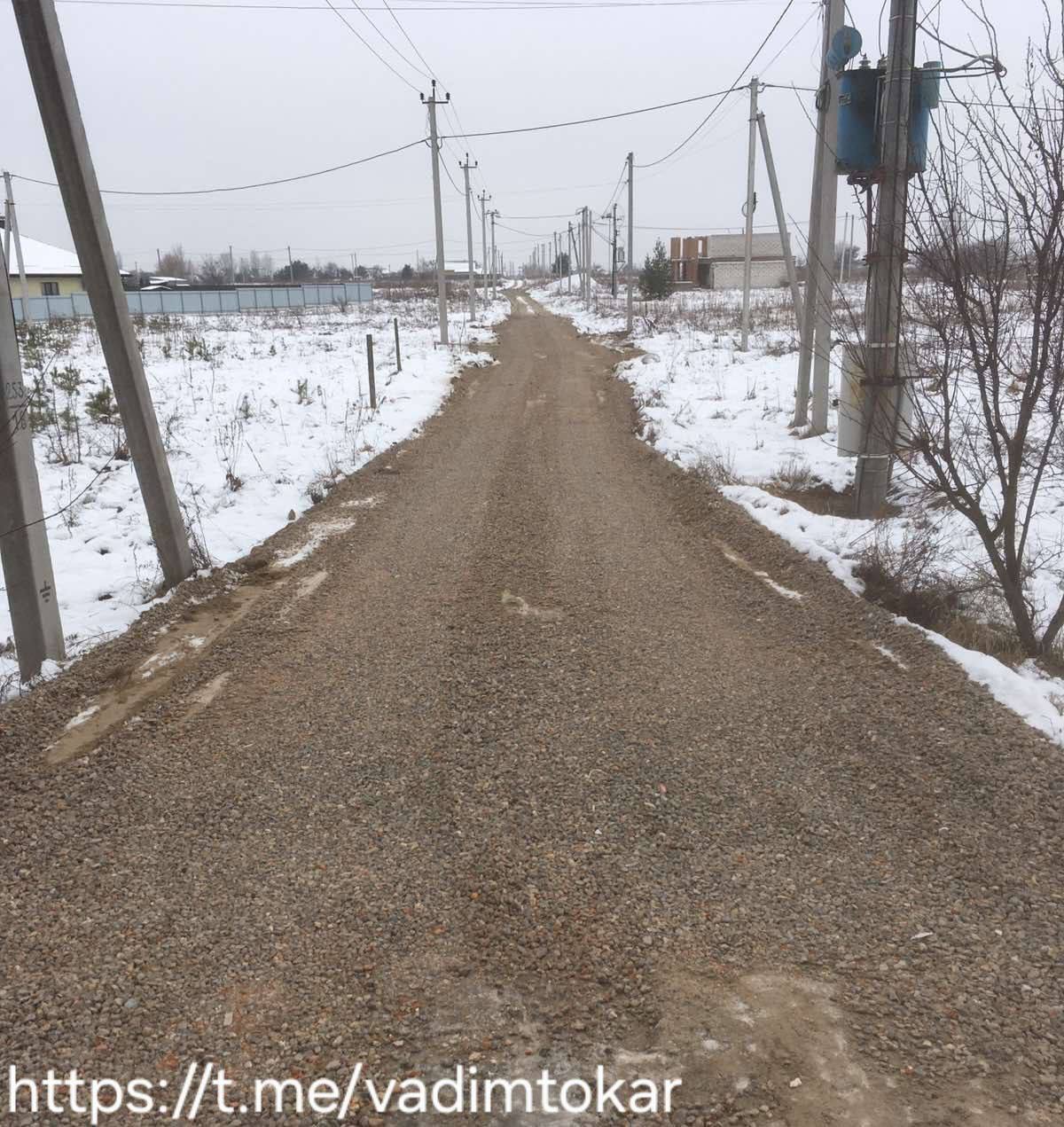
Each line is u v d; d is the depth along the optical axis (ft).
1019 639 17.61
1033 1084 7.59
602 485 35.99
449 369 77.77
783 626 19.42
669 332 104.27
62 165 19.71
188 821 12.25
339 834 11.85
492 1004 8.73
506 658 17.90
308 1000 8.81
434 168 95.96
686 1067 7.91
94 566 25.52
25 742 14.78
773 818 11.99
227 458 37.78
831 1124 7.25
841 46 25.25
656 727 14.76
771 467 35.53
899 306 17.52
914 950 9.36
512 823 11.97
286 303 203.72
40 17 18.57
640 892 10.44
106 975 9.20
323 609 21.39
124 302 21.39
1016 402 19.31
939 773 12.85
